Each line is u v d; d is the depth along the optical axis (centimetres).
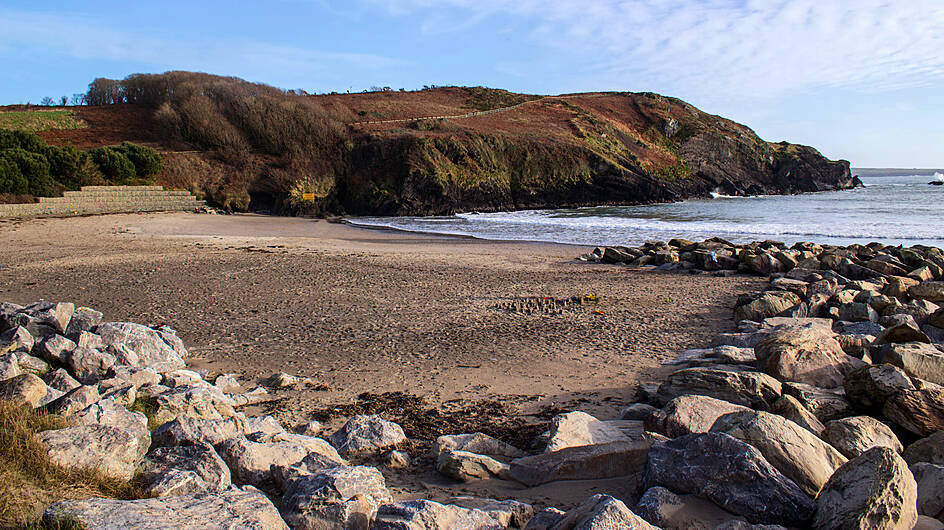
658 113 9400
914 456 541
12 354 726
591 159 6506
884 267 1855
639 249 2333
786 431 495
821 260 1917
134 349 890
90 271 1848
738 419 512
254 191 5359
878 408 635
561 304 1454
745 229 3375
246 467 496
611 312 1380
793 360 773
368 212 5459
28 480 387
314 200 5391
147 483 438
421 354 1037
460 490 520
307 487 435
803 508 420
